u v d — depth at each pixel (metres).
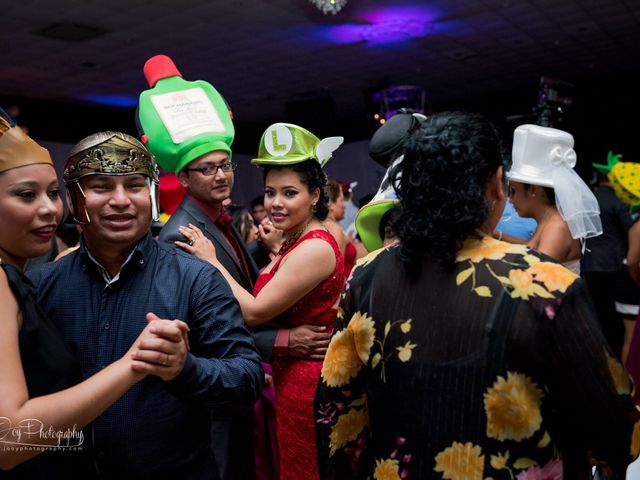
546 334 0.98
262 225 2.57
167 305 1.27
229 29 7.79
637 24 8.48
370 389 1.17
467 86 11.98
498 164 1.11
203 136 2.03
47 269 1.33
